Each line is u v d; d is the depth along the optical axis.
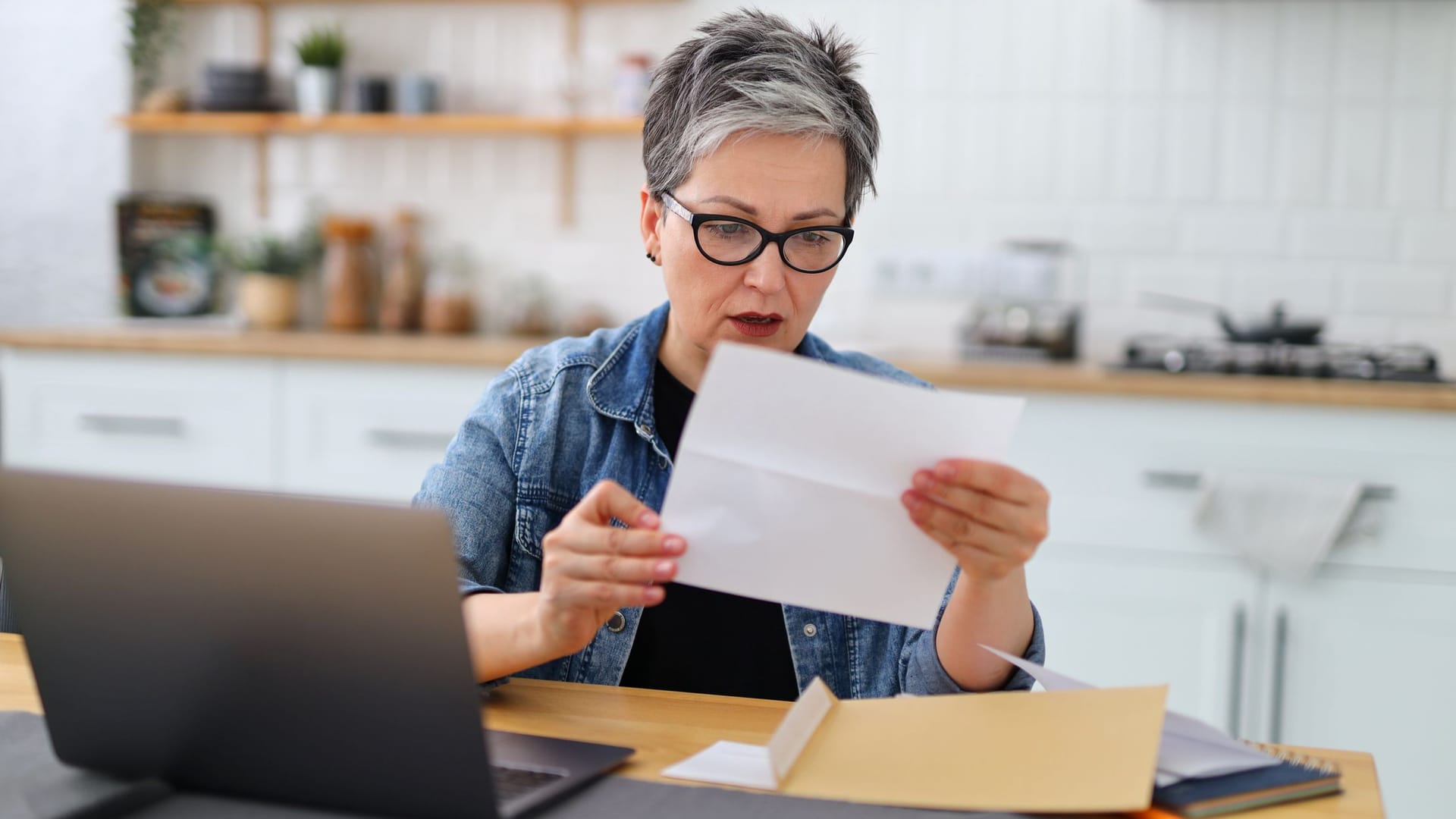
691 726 0.92
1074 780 0.76
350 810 0.74
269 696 0.74
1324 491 2.14
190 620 0.74
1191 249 2.79
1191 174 2.78
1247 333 2.51
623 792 0.78
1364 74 2.69
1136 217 2.81
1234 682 2.20
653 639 1.15
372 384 2.65
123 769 0.80
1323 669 2.17
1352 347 2.49
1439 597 2.13
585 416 1.22
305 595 0.71
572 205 3.11
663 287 3.10
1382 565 2.15
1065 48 2.81
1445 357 2.70
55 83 3.23
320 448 2.69
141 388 2.77
